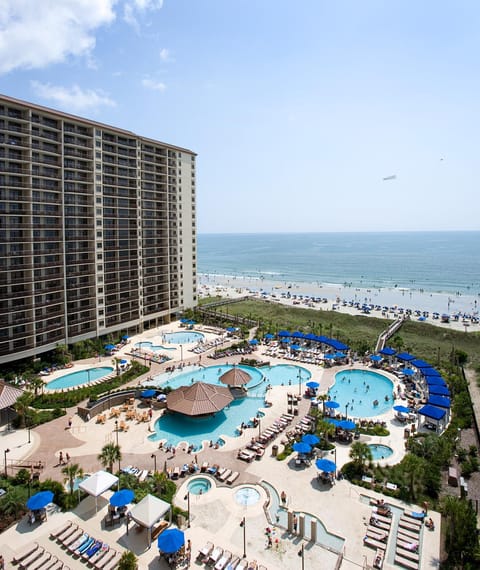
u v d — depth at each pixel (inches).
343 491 1339.8
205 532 1139.3
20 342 2566.4
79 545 1075.9
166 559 1017.5
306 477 1425.9
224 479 1401.3
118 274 3339.1
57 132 2743.6
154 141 3627.0
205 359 2876.5
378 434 1768.0
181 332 3663.9
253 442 1665.8
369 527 1155.9
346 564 1022.4
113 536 1121.4
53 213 2733.8
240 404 2127.2
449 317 4709.6
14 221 2516.0
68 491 1325.0
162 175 3848.4
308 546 1086.4
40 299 2659.9
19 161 2469.2
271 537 1119.0
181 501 1282.0
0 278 2442.2
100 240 3085.6
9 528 1152.8
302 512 1232.2
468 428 1829.5
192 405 1866.4
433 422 1882.4
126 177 3309.5
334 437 1724.9
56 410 1955.0
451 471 1406.3
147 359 2819.9
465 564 983.6
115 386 2289.6
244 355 2965.1
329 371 2637.8
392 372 2596.0
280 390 2303.2
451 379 2351.1
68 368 2637.8
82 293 3009.4
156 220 3831.2
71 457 1566.2
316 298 6259.8
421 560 1035.9
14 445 1660.9
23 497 1258.0
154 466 1502.2
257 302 5506.9
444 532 1143.0
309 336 3208.7
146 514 1094.4
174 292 4097.0
